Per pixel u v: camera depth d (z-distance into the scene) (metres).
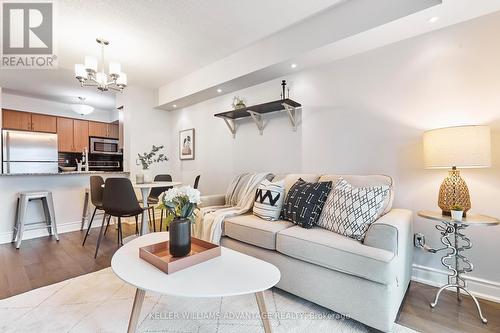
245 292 1.12
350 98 2.55
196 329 1.49
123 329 1.48
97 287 1.98
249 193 2.71
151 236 1.93
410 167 2.20
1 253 2.76
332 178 2.31
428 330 1.48
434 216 1.75
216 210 2.59
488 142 1.62
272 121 3.26
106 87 2.96
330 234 1.79
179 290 1.12
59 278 2.15
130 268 1.33
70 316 1.61
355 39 2.21
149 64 3.47
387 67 2.31
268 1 2.15
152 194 4.04
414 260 2.17
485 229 1.88
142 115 4.52
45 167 4.88
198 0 2.12
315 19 2.38
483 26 1.88
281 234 1.85
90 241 3.21
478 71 1.90
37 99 5.20
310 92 2.86
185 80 3.93
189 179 4.54
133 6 2.19
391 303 1.38
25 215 3.31
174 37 2.74
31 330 1.47
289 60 2.63
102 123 6.16
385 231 1.53
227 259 1.47
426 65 2.11
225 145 3.89
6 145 4.41
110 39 2.76
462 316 1.62
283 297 1.84
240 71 3.08
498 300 1.80
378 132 2.37
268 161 3.31
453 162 1.65
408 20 1.93
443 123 2.03
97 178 3.19
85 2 2.14
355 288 1.49
